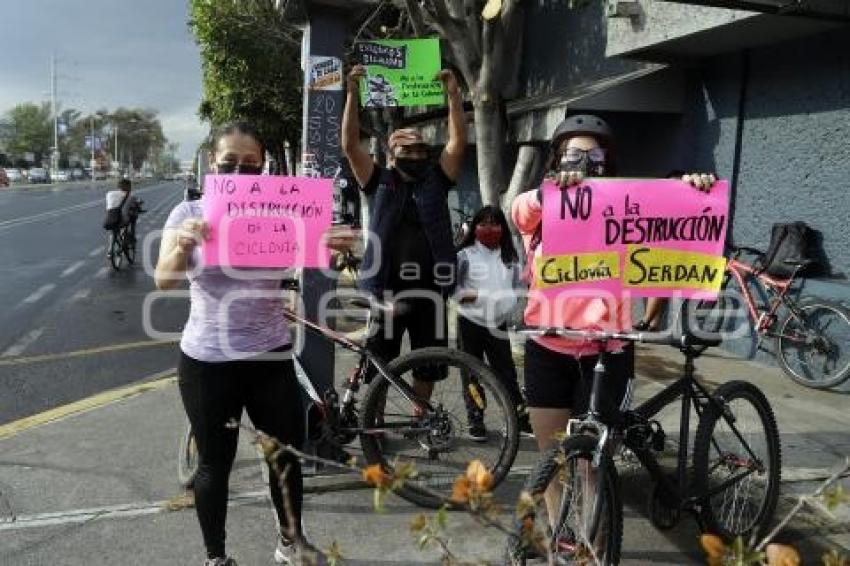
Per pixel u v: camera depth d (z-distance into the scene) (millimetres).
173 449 4941
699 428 3449
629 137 9414
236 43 15297
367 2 4496
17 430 5375
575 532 2799
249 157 3354
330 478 4340
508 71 11594
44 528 3895
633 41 7828
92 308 10617
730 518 3639
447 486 4184
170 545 3732
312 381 4398
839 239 6684
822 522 3818
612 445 3064
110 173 123125
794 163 7148
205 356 3164
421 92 5148
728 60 7930
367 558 3602
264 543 3748
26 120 109875
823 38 6758
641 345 7570
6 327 9383
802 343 6473
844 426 5336
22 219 27234
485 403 4398
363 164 4297
